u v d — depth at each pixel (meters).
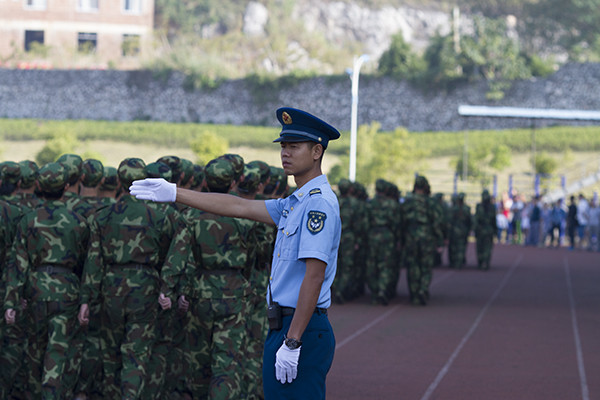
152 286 5.89
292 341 3.66
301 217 3.84
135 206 5.90
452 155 62.28
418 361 8.80
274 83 69.88
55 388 5.71
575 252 28.95
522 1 79.56
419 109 67.25
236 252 5.85
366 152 53.44
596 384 7.79
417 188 13.31
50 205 5.99
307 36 87.69
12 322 5.90
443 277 18.78
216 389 5.67
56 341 5.83
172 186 3.97
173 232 6.00
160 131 68.38
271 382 3.80
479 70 67.69
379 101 68.19
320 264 3.70
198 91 71.56
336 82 69.00
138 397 5.72
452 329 11.04
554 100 64.94
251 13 86.31
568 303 14.22
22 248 5.88
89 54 76.31
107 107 72.25
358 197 13.10
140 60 73.88
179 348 6.54
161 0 82.19
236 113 70.75
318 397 3.79
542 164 54.16
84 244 6.02
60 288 5.85
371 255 13.17
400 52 69.06
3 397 6.43
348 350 9.40
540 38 78.88
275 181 7.45
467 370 8.37
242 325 5.91
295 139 3.87
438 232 13.31
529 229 32.97
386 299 13.18
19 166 6.96
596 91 64.25
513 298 14.79
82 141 68.69
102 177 6.87
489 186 54.72
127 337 5.85
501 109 40.09
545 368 8.52
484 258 20.81
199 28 84.38
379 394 7.28
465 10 84.38
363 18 96.19
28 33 76.38
